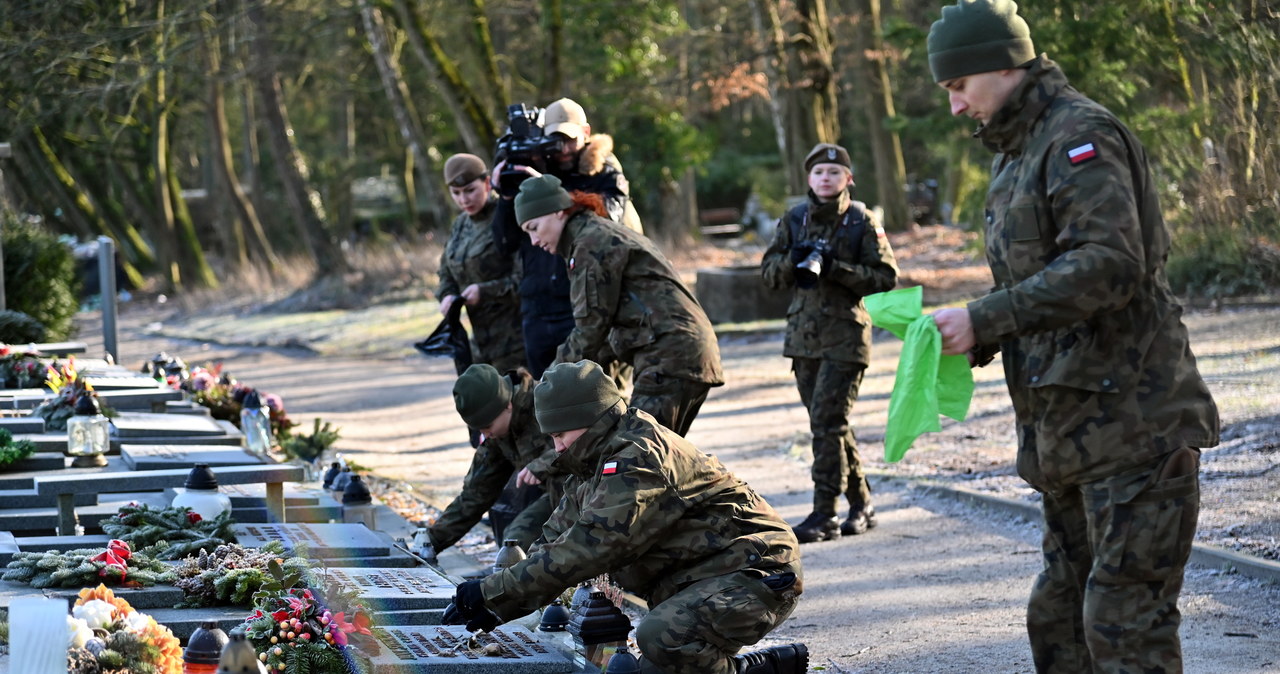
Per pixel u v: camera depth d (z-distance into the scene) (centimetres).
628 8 2892
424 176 3102
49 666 315
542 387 435
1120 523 383
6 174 3975
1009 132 398
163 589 499
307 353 2391
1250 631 564
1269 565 631
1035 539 759
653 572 438
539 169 734
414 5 2447
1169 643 382
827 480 784
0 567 534
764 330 1964
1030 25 1511
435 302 2744
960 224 3434
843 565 726
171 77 2850
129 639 392
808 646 582
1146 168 388
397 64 3419
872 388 1423
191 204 5103
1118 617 384
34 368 1101
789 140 3127
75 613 404
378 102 4191
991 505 836
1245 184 1173
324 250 3206
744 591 426
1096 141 375
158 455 725
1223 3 1072
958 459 992
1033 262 391
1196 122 1264
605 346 652
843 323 769
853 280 752
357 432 1363
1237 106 1098
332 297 3044
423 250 3155
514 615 430
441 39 3284
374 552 597
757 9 3020
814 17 3003
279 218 4822
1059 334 391
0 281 1534
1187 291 1542
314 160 4647
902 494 909
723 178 4738
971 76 396
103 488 629
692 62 3256
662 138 3206
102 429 722
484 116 2459
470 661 455
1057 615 425
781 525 444
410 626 504
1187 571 666
